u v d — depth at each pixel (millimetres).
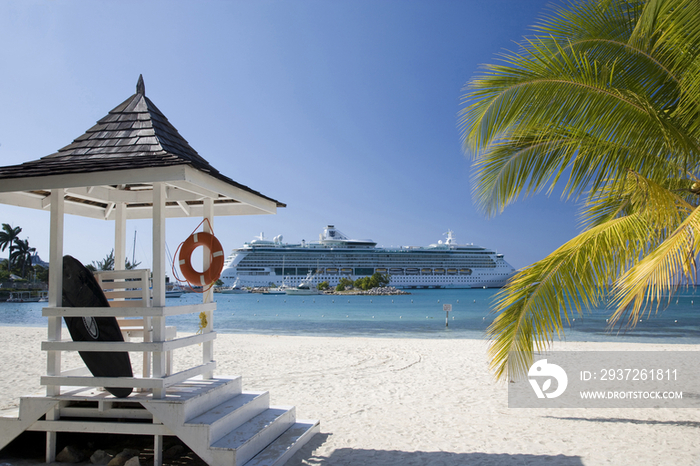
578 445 4344
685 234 3303
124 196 4652
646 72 4438
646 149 4402
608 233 4129
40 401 3568
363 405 6035
